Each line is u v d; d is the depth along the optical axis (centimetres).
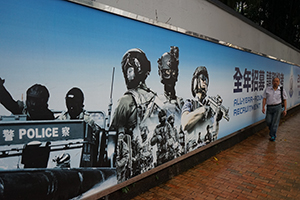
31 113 221
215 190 377
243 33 652
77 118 259
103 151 290
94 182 282
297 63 1316
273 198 355
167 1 379
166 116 391
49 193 237
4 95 204
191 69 446
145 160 354
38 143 228
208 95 507
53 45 234
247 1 1034
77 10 254
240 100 658
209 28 495
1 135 204
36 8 221
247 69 689
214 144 540
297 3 1406
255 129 791
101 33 279
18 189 215
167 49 385
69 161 254
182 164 450
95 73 275
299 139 701
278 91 677
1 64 201
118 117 307
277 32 1352
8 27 204
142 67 340
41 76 226
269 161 512
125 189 332
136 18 321
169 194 361
